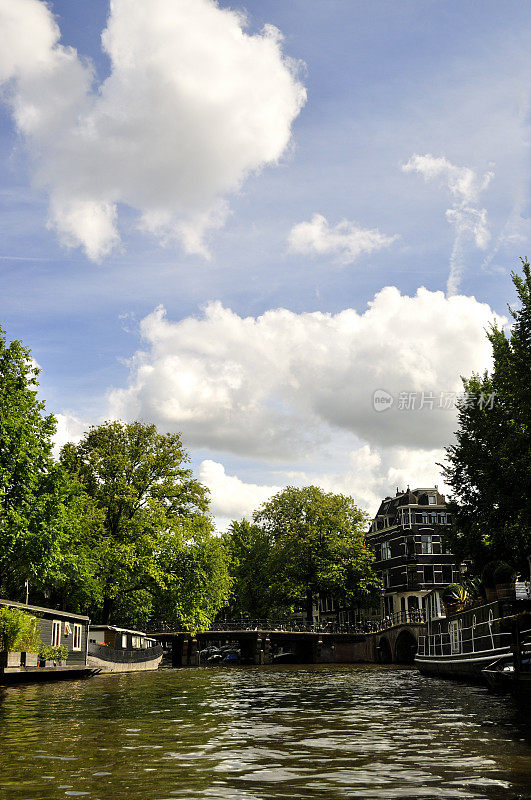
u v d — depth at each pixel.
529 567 32.22
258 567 85.88
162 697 26.86
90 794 9.99
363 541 80.12
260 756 13.08
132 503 53.53
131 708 22.27
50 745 14.41
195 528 56.25
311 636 75.75
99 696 26.94
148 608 54.75
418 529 87.31
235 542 88.06
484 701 23.56
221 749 13.92
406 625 70.12
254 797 9.80
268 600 79.88
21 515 35.34
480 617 33.75
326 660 75.44
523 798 9.71
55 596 50.88
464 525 34.66
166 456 55.84
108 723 18.17
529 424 27.11
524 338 27.58
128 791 10.17
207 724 18.08
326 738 15.37
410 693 28.09
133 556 51.59
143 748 14.04
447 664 37.59
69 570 44.41
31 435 36.50
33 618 34.38
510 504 29.48
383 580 91.38
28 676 34.19
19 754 13.29
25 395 37.56
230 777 11.15
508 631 30.22
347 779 10.97
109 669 46.97
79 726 17.53
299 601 78.69
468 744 14.20
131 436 55.97
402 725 17.44
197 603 56.22
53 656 35.81
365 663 73.44
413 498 89.12
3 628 32.19
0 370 37.16
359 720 18.75
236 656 82.88
